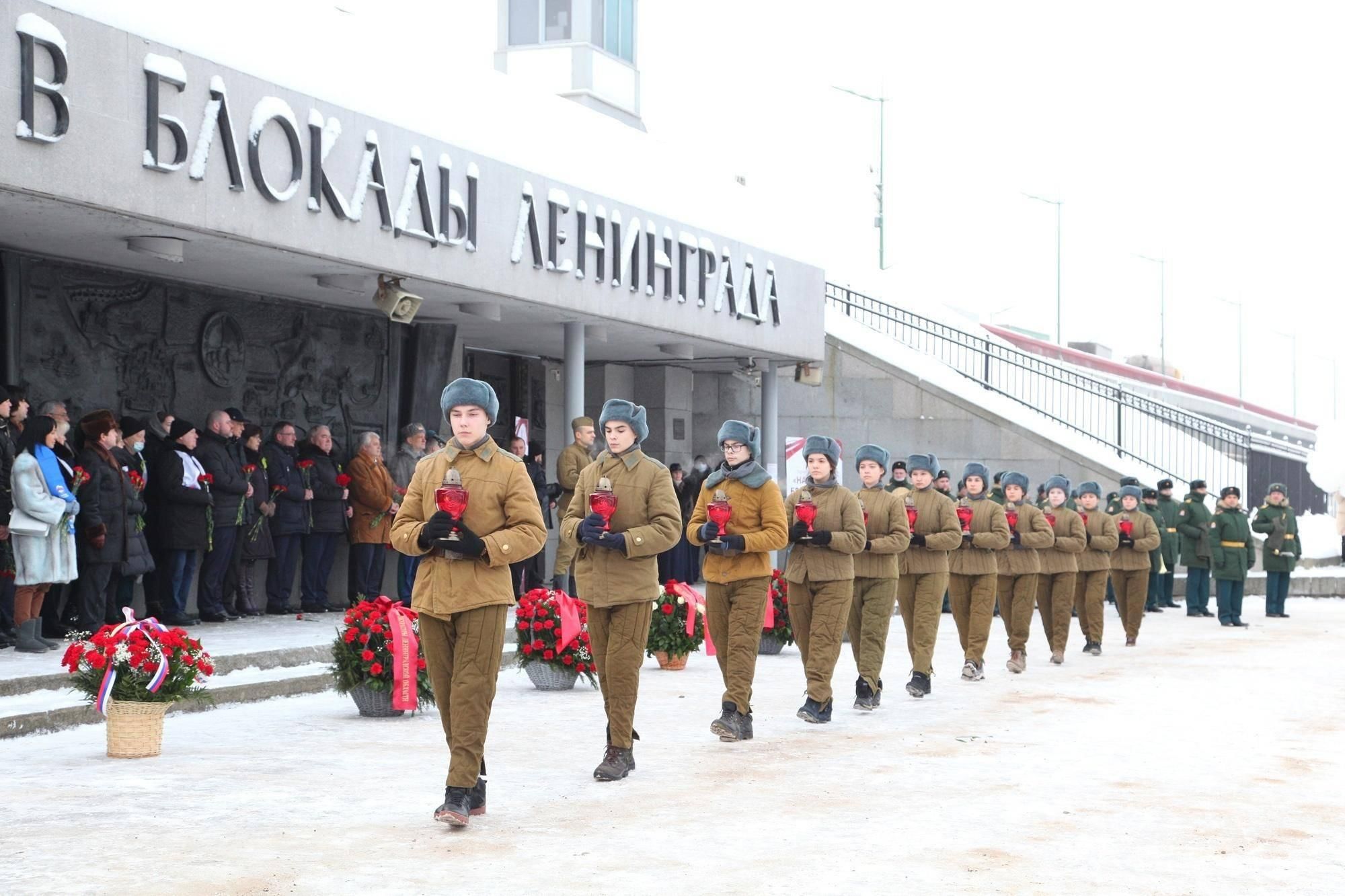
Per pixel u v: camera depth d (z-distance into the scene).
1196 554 24.56
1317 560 32.66
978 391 28.89
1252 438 34.81
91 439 13.52
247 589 16.59
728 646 10.57
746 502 10.52
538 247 17.62
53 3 11.65
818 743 10.46
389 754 9.86
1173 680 14.66
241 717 11.62
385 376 19.23
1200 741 10.71
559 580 20.33
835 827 7.67
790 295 23.59
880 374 28.75
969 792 8.65
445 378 20.03
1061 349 45.72
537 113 18.16
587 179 18.67
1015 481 15.58
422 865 6.74
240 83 13.47
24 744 10.11
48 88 11.59
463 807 7.50
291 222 14.09
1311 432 59.56
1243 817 8.05
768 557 10.51
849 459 28.83
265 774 9.02
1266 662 16.56
